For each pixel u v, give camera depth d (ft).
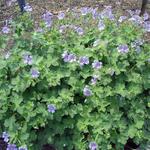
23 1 4.95
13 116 2.93
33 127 2.93
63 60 3.14
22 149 2.85
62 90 3.01
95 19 3.51
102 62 3.14
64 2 6.19
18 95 2.96
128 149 3.34
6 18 5.63
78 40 3.28
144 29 3.39
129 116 3.11
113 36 3.25
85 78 3.07
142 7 5.73
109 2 6.26
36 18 5.65
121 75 3.11
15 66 3.03
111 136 3.03
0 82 3.01
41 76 2.97
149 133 3.19
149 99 3.23
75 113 2.97
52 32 3.29
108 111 3.05
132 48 3.20
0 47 3.28
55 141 3.07
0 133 3.05
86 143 3.02
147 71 3.22
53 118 2.96
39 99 2.97
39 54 3.16
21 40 3.20
